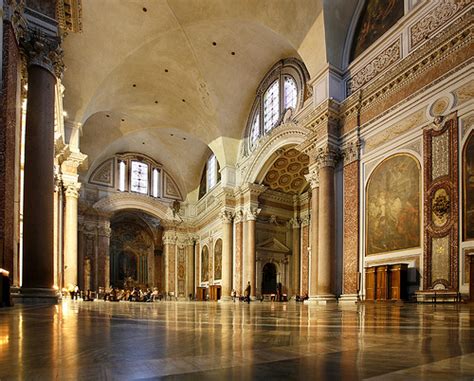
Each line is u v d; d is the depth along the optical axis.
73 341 1.77
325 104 14.73
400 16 13.51
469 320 4.20
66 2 10.16
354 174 13.95
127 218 37.28
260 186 23.00
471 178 9.98
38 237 8.93
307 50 16.36
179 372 1.00
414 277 11.11
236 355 1.33
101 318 3.90
